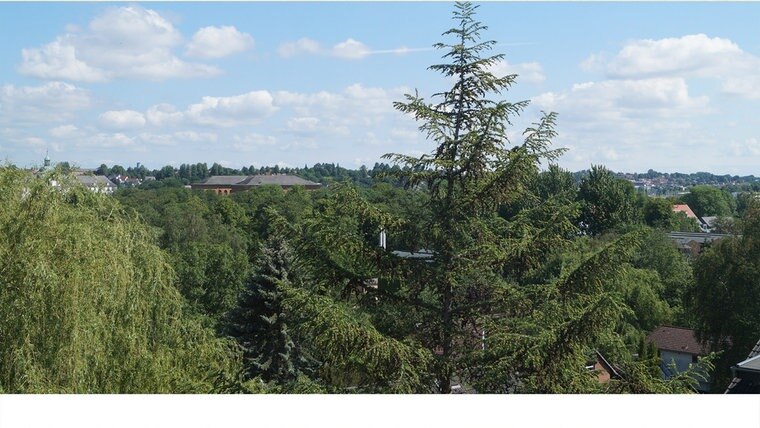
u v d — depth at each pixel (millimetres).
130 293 11250
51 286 9977
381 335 8320
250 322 25734
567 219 8984
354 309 9273
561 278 8789
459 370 8992
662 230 49438
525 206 10031
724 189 116938
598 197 51875
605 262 8523
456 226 9430
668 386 8406
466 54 9859
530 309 9008
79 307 10203
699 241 62875
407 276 9430
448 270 9391
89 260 10680
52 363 9836
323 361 8867
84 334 10117
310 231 9289
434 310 9578
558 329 8148
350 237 9172
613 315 7922
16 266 10203
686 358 35594
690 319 35969
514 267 9328
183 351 12781
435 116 9531
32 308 9945
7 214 10734
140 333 11484
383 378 8367
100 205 12492
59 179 11945
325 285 9242
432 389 8961
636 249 8648
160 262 12656
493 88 9797
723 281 29047
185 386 9445
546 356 8070
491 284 9430
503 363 8219
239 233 60562
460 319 9594
